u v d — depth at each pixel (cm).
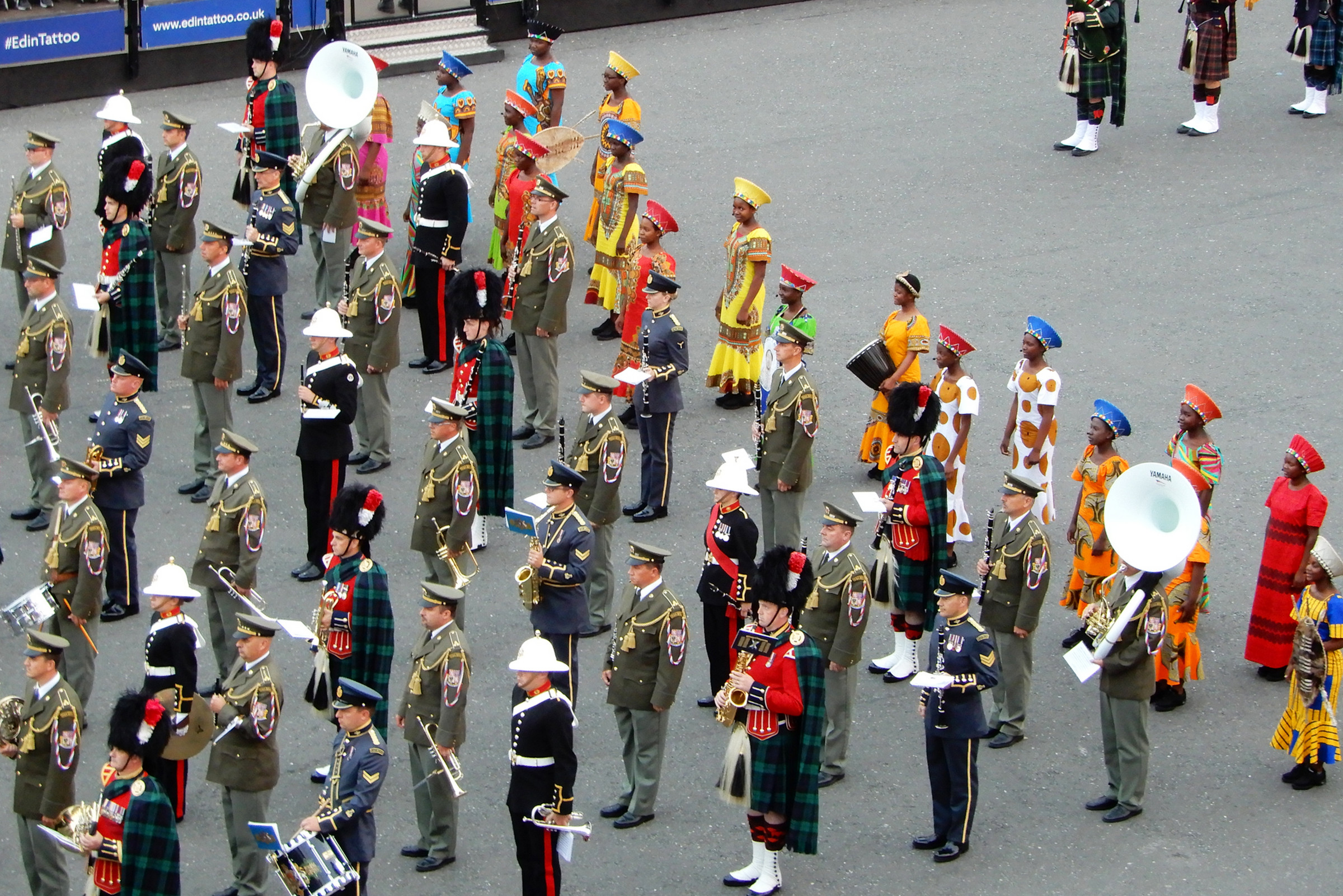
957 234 9056
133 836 4700
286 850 4756
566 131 8425
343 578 5603
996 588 5722
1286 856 5216
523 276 7388
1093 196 9425
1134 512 5338
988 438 7506
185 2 10519
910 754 5772
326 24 10762
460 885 5244
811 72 11088
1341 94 10612
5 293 8762
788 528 6644
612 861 5312
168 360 8162
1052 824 5409
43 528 7006
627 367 7706
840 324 8231
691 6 11944
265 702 5100
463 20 11106
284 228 7650
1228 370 7819
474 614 6488
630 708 5400
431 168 7875
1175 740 5781
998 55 11300
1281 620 5994
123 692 6041
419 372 8069
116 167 7500
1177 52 11250
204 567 6053
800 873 5222
